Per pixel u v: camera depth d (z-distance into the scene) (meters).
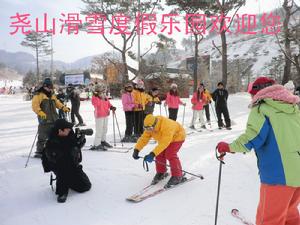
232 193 4.54
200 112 10.84
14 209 4.29
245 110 16.73
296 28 18.44
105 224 3.78
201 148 7.54
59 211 4.18
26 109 19.56
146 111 9.10
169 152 4.90
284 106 2.64
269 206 2.69
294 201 2.78
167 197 4.48
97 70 48.56
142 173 5.64
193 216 3.88
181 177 4.94
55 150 4.52
